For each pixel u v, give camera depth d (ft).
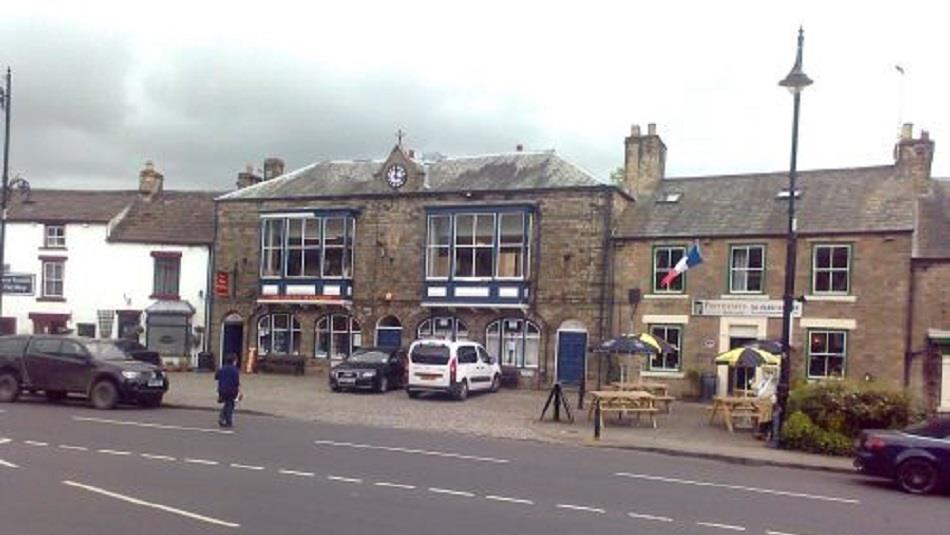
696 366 97.60
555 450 57.82
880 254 90.43
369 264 114.11
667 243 100.37
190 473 41.93
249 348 119.75
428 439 60.54
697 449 60.08
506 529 32.07
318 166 125.08
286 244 118.11
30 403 75.66
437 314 110.32
